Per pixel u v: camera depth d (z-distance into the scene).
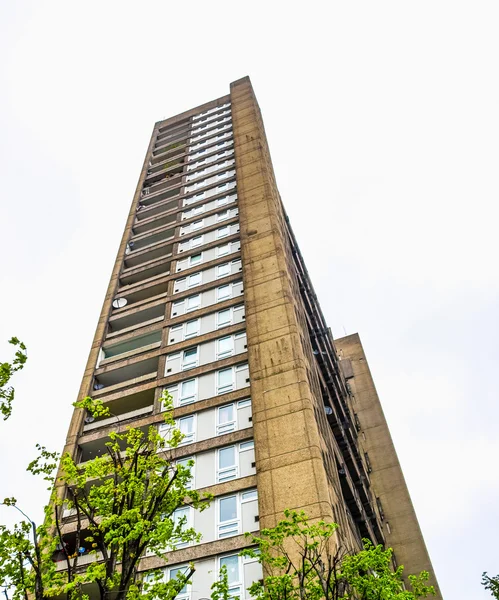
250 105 56.69
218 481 24.19
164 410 28.84
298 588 14.99
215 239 39.44
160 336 35.03
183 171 50.94
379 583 15.13
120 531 12.73
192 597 20.73
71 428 30.69
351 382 63.62
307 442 23.53
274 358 27.77
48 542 13.25
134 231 45.78
